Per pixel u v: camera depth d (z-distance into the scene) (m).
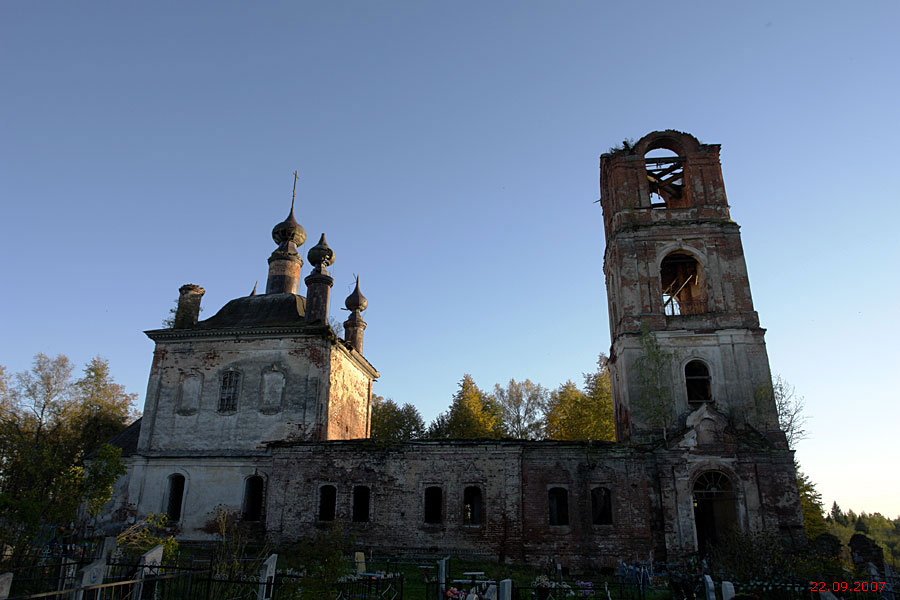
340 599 17.22
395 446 28.25
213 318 37.44
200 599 16.25
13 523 18.39
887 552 49.03
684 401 28.92
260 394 33.38
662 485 26.62
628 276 31.09
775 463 26.88
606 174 35.84
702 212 31.84
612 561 25.42
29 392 50.44
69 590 12.13
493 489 26.98
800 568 20.11
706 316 30.03
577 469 27.03
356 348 41.75
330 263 36.88
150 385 34.62
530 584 21.73
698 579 20.22
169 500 32.44
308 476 28.66
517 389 66.88
